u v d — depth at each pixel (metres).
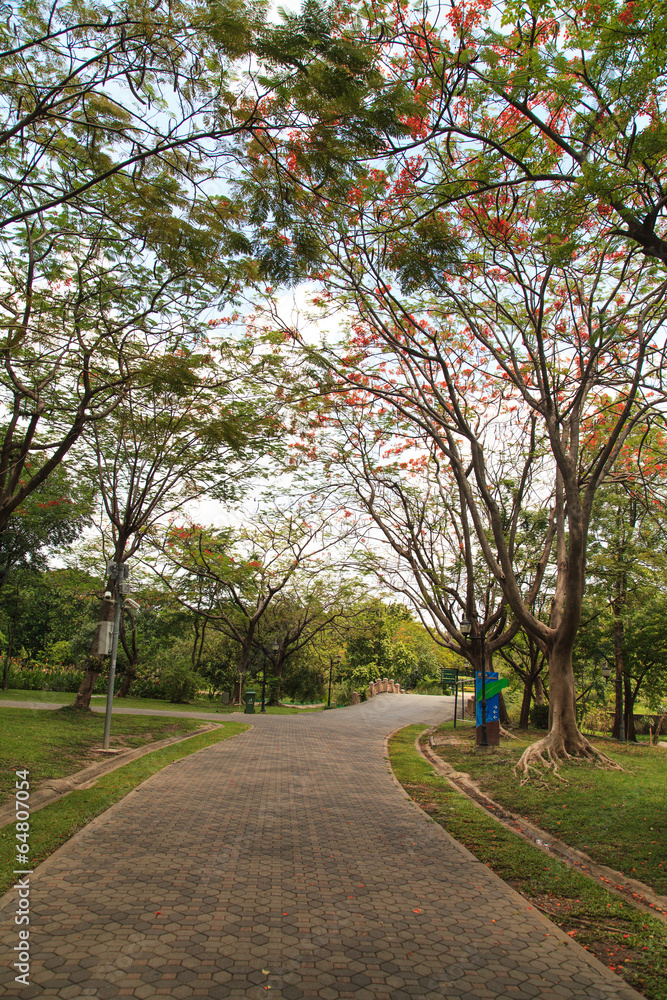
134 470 16.98
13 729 12.54
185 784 9.77
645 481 15.06
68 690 27.14
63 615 34.88
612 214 9.17
